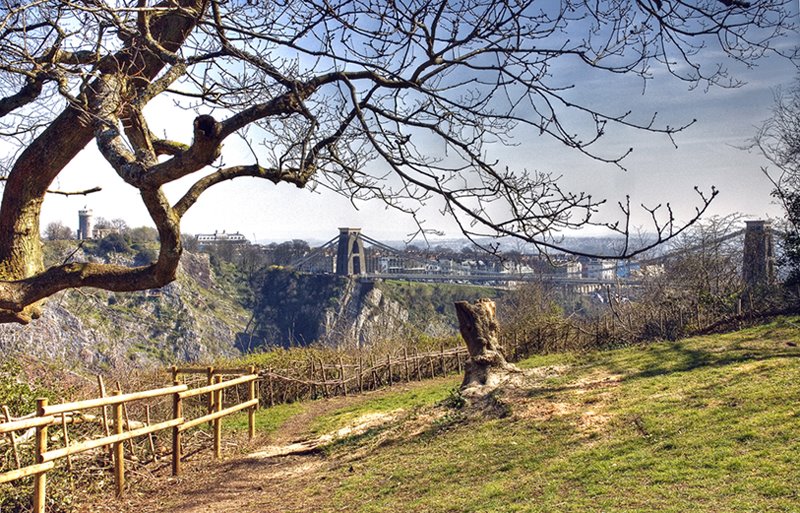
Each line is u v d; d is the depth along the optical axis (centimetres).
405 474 934
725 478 662
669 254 2416
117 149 634
